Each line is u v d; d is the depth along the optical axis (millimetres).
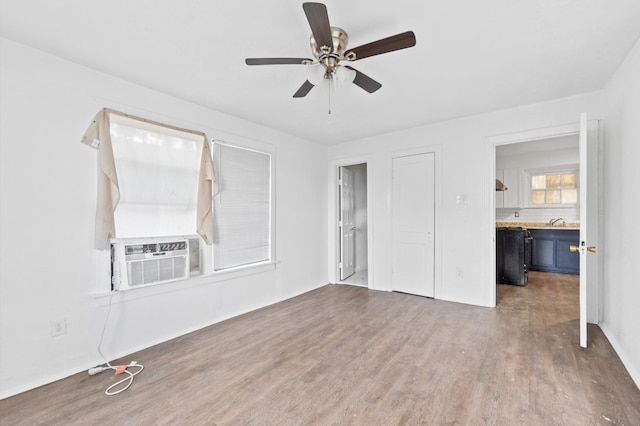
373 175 4418
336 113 3404
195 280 2988
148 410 1747
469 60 2266
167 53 2143
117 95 2479
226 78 2525
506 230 4594
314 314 3379
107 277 2381
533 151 5770
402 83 2652
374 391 1899
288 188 4180
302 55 2195
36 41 1986
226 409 1744
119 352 2430
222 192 3311
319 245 4742
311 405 1771
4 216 1945
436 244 3865
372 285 4469
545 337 2648
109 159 2336
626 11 1714
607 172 2725
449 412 1688
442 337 2688
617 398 1782
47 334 2090
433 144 3863
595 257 2906
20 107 2008
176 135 2855
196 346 2592
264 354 2428
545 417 1630
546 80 2627
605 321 2754
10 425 1635
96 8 1667
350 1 1613
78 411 1746
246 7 1671
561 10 1711
